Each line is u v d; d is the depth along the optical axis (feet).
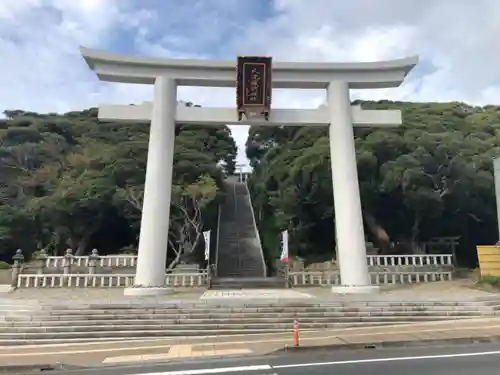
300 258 111.75
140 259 69.77
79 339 46.70
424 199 101.86
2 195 148.97
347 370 29.99
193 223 106.42
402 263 100.83
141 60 75.10
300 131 148.56
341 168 74.54
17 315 51.06
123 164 119.55
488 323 51.49
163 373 30.60
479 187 104.73
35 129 177.27
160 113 74.08
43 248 124.67
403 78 77.66
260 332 49.42
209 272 90.38
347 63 77.15
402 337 42.93
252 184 180.55
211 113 75.87
